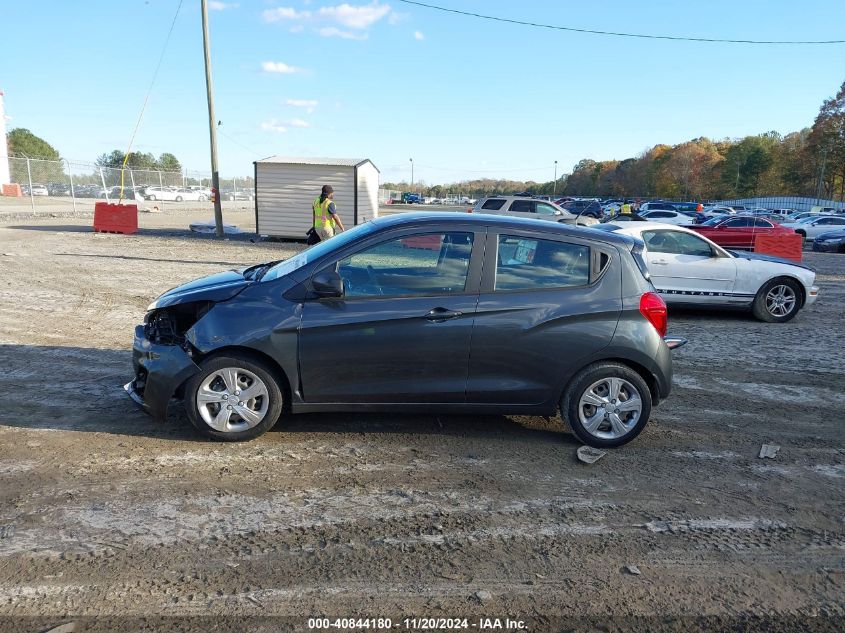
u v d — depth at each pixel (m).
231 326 4.32
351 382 4.46
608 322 4.56
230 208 49.00
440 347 4.45
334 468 4.21
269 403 4.46
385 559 3.21
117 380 5.83
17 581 2.91
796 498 4.05
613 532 3.56
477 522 3.60
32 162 29.69
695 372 6.94
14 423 4.73
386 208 63.88
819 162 87.50
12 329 7.72
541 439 4.86
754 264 9.86
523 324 4.48
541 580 3.09
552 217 21.11
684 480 4.25
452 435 4.86
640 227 9.98
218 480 3.97
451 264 4.53
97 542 3.25
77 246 17.02
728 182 103.75
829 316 10.64
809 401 6.03
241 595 2.88
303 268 4.50
